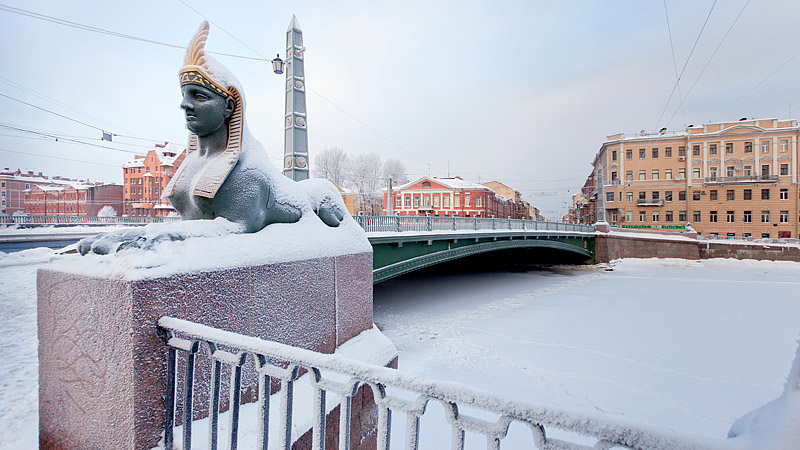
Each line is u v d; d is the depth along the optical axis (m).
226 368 2.53
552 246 25.22
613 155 44.34
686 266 28.44
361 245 4.52
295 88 9.12
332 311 3.84
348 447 1.49
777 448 0.89
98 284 2.10
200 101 2.99
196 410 2.33
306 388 3.11
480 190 48.31
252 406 2.69
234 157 3.05
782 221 36.66
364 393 3.63
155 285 2.06
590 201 59.53
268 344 1.65
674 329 13.06
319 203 4.25
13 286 8.84
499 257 33.03
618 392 8.34
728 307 16.38
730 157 38.84
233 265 2.63
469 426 1.20
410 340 11.78
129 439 1.97
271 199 3.46
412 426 1.31
